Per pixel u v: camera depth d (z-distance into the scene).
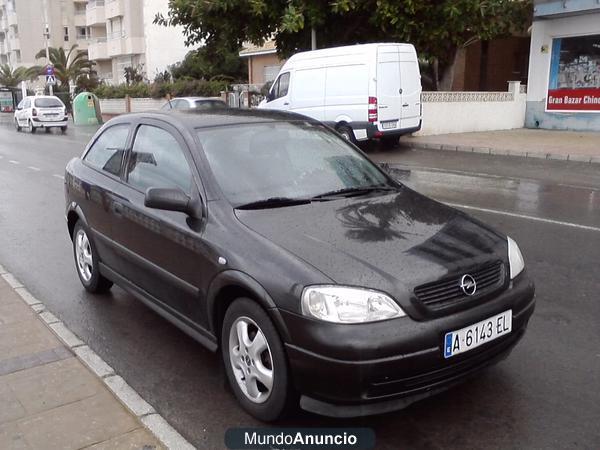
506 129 20.45
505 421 3.39
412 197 4.28
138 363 4.23
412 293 3.07
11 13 71.00
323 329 2.97
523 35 24.92
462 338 3.15
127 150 4.89
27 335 4.49
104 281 5.48
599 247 6.67
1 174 13.73
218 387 3.87
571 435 3.26
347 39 19.02
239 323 3.45
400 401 3.10
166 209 3.81
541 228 7.53
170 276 4.05
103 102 40.25
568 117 19.59
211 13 18.53
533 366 4.00
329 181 4.27
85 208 5.30
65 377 3.84
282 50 20.23
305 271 3.12
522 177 11.58
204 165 4.00
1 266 6.33
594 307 4.98
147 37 46.91
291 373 3.16
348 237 3.44
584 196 9.52
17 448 3.12
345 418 3.44
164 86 35.19
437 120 18.78
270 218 3.65
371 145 17.25
